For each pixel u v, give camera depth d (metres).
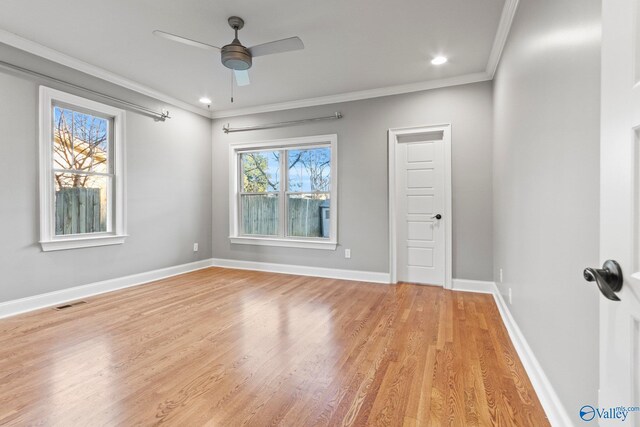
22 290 2.94
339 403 1.60
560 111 1.38
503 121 2.79
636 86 0.63
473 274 3.67
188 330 2.52
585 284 1.14
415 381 1.80
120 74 3.62
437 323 2.67
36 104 3.02
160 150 4.28
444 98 3.77
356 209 4.23
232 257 5.04
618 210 0.70
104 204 3.69
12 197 2.87
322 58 3.21
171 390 1.71
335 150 4.32
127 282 3.87
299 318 2.79
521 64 2.09
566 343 1.32
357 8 2.43
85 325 2.62
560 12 1.38
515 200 2.30
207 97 4.37
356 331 2.50
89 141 3.54
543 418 1.49
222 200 5.09
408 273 4.11
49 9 2.45
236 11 2.47
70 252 3.31
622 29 0.68
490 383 1.77
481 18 2.54
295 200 4.73
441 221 3.91
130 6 2.42
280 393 1.69
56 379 1.81
